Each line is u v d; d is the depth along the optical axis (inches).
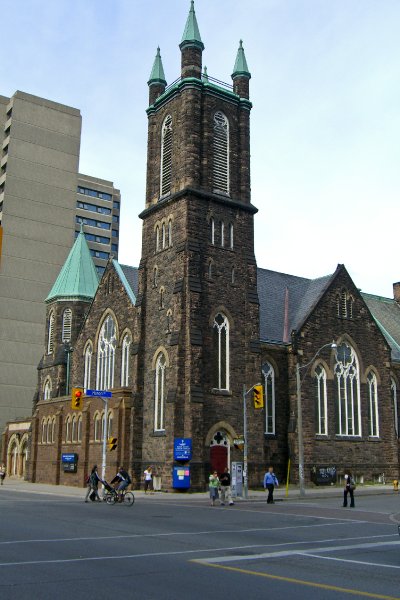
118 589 498.0
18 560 625.0
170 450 1814.7
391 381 2421.3
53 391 2684.5
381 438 2333.9
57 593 480.1
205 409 1888.5
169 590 498.0
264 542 790.5
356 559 666.8
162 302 2021.4
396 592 503.2
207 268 2012.8
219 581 538.0
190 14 2220.7
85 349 2470.5
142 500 1579.7
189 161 2050.9
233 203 2107.5
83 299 2790.4
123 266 2405.3
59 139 4830.2
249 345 2036.2
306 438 2110.0
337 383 2253.9
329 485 2123.5
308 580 549.3
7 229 4453.7
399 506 1432.1
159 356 1990.7
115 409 2017.7
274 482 1584.6
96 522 1006.4
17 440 2910.9
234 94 2225.6
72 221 4746.6
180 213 2031.3
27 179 4623.5
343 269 2384.4
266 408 2116.1
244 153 2207.2
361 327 2372.0
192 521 1048.8
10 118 4682.6
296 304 2420.0
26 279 4446.4
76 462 2206.0
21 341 4333.2
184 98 2121.1
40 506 1354.6
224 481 1466.5
